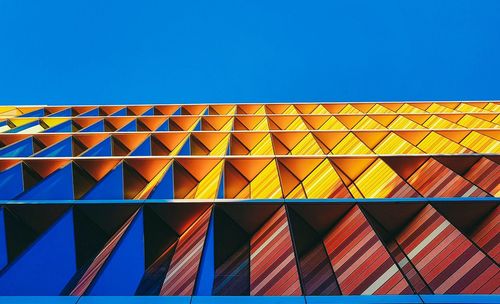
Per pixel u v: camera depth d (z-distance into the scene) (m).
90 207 14.08
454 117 29.77
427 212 13.00
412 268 11.16
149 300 8.98
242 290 10.80
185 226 13.88
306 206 13.73
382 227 13.06
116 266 11.40
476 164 17.36
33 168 18.95
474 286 9.93
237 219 13.81
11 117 35.53
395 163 17.89
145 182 18.16
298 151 23.03
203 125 31.48
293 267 10.78
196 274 10.59
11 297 9.02
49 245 12.48
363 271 10.82
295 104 39.81
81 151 25.05
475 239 12.00
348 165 18.06
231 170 18.11
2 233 13.30
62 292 11.12
